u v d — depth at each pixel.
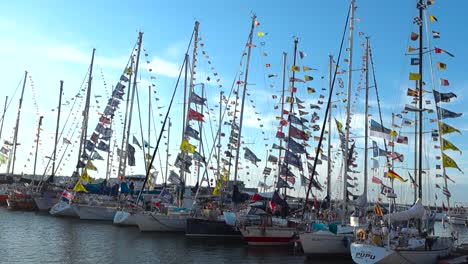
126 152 47.59
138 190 46.06
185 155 43.53
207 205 38.03
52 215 46.75
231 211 35.88
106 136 48.91
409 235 25.30
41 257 24.58
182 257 26.62
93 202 45.69
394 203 35.12
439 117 29.73
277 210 32.66
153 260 25.34
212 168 47.88
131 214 39.41
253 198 35.53
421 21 27.92
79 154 54.97
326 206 41.72
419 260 23.27
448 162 29.30
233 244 32.25
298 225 31.78
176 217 36.88
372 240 23.42
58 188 54.00
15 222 40.19
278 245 31.64
